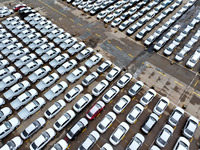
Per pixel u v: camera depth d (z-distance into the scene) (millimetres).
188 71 33188
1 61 32500
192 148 23250
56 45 38062
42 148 23219
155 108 26391
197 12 47906
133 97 29047
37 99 27203
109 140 23656
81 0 51531
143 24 43688
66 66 31688
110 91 28203
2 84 29188
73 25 43844
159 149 21984
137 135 23625
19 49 34750
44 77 31812
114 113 26594
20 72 32531
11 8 49500
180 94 29562
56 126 24219
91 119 25797
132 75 32438
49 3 52000
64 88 29281
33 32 39812
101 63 34438
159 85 30906
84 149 21922
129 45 38500
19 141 22859
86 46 38094
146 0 51031
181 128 25250
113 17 45344
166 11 46375
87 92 29688
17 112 26781
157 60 35219
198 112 27094
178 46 38031
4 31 39750
